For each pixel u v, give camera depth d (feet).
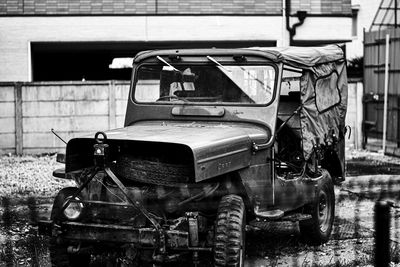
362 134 56.18
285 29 57.72
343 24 58.70
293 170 25.22
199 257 22.09
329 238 26.89
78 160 20.92
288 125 26.48
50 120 53.06
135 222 19.43
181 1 56.80
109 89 53.26
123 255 20.65
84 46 58.39
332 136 27.45
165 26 56.75
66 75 63.98
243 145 21.06
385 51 54.34
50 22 56.03
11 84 52.60
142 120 24.38
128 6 56.44
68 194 20.88
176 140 19.53
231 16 57.26
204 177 19.06
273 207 23.07
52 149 53.31
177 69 24.35
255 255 24.58
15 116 52.80
